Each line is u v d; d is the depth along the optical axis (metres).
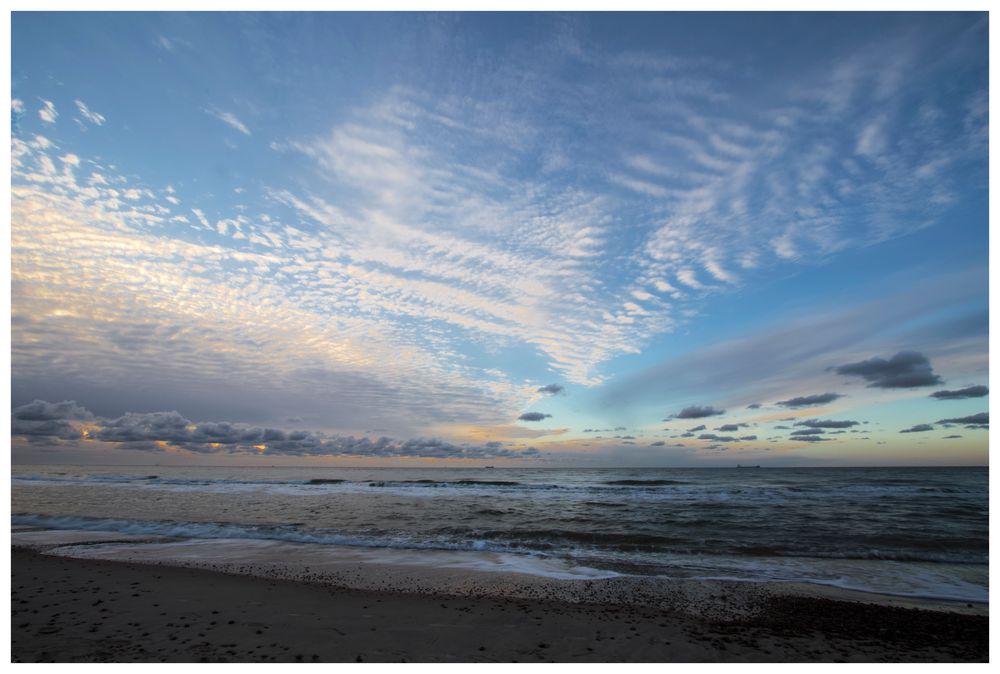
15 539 13.35
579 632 6.25
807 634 6.38
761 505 24.45
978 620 7.09
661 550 12.68
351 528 15.99
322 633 5.91
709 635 6.29
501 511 22.02
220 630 5.90
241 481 49.38
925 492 33.06
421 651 5.44
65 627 5.86
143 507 21.39
